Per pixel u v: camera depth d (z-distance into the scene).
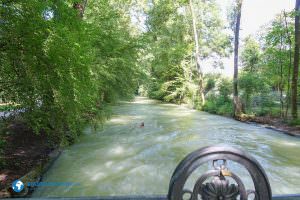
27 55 3.68
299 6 9.76
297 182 4.65
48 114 4.34
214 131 9.50
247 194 1.41
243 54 19.03
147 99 29.70
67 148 6.67
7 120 4.45
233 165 5.35
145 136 8.54
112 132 9.16
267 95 13.27
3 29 3.51
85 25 5.57
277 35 10.74
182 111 16.56
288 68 11.13
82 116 6.45
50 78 3.89
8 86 3.85
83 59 4.35
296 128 9.24
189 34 21.98
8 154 5.22
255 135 8.76
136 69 12.53
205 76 21.62
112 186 4.45
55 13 4.14
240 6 12.94
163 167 5.44
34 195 4.04
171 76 23.70
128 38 11.59
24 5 3.44
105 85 10.20
